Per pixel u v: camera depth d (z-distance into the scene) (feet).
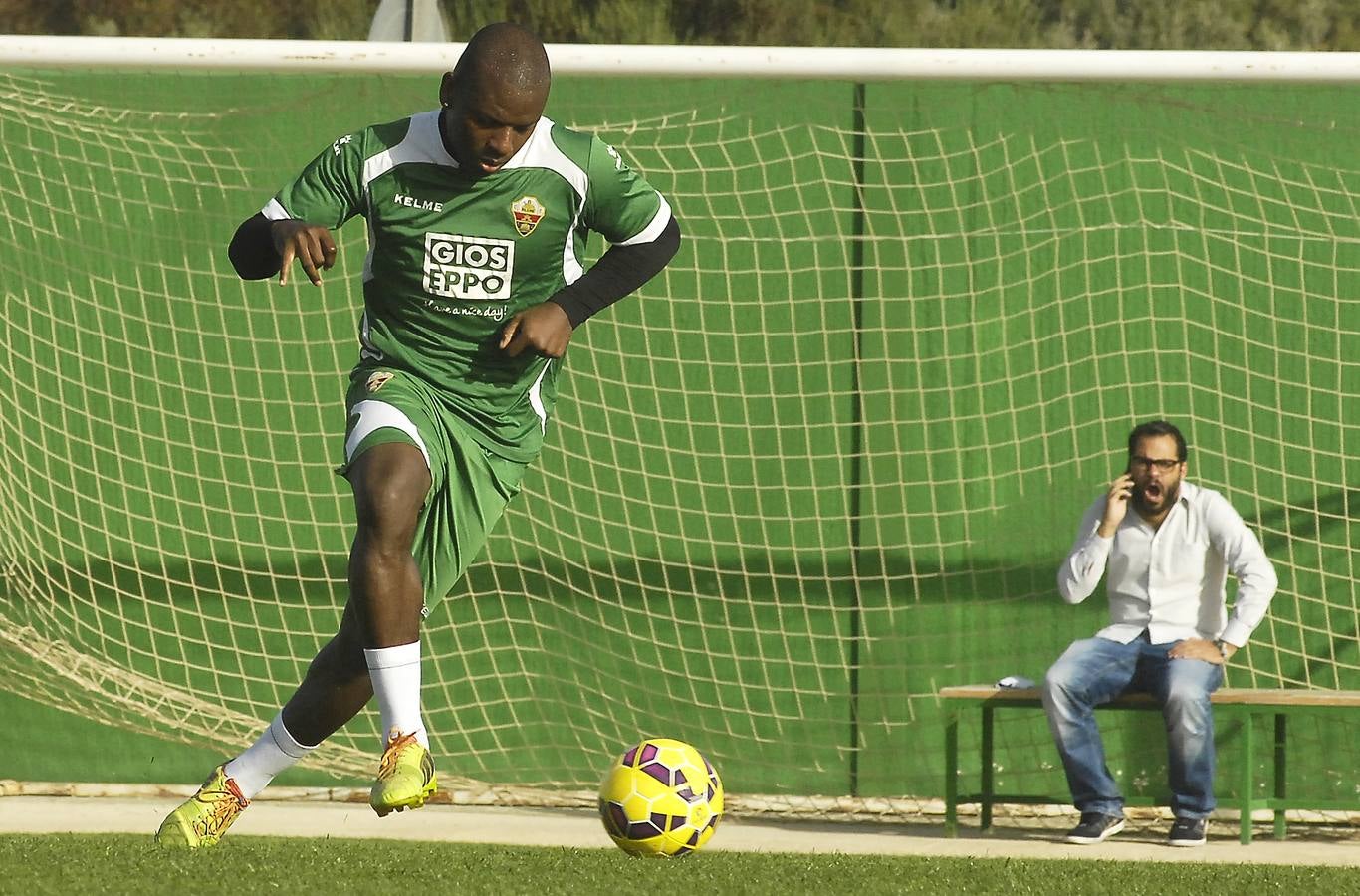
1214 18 185.06
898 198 81.05
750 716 82.38
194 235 83.10
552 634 83.10
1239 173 80.48
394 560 43.68
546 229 46.83
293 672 83.76
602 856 51.72
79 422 83.56
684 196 81.82
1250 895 45.24
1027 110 80.59
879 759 81.76
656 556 82.74
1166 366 80.79
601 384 82.69
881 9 180.86
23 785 83.10
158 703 83.61
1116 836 73.72
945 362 81.25
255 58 76.84
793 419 81.97
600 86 81.66
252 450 83.51
